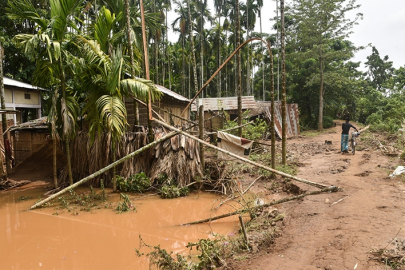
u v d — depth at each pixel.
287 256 4.05
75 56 9.20
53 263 4.79
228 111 19.38
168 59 38.38
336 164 10.16
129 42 9.30
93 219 6.87
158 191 9.05
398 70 34.81
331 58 28.06
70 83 10.95
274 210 6.39
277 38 34.84
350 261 3.60
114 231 6.14
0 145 10.80
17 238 5.86
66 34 8.87
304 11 26.03
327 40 26.38
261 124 15.13
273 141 9.49
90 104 8.77
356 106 34.78
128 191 9.15
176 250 5.11
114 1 10.67
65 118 8.50
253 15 33.91
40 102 18.11
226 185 8.83
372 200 5.95
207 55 38.94
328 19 25.69
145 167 9.48
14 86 15.55
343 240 4.23
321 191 6.33
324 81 27.42
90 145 9.33
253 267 3.82
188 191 8.82
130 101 12.41
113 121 7.89
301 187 7.68
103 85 8.77
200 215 7.01
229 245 4.70
